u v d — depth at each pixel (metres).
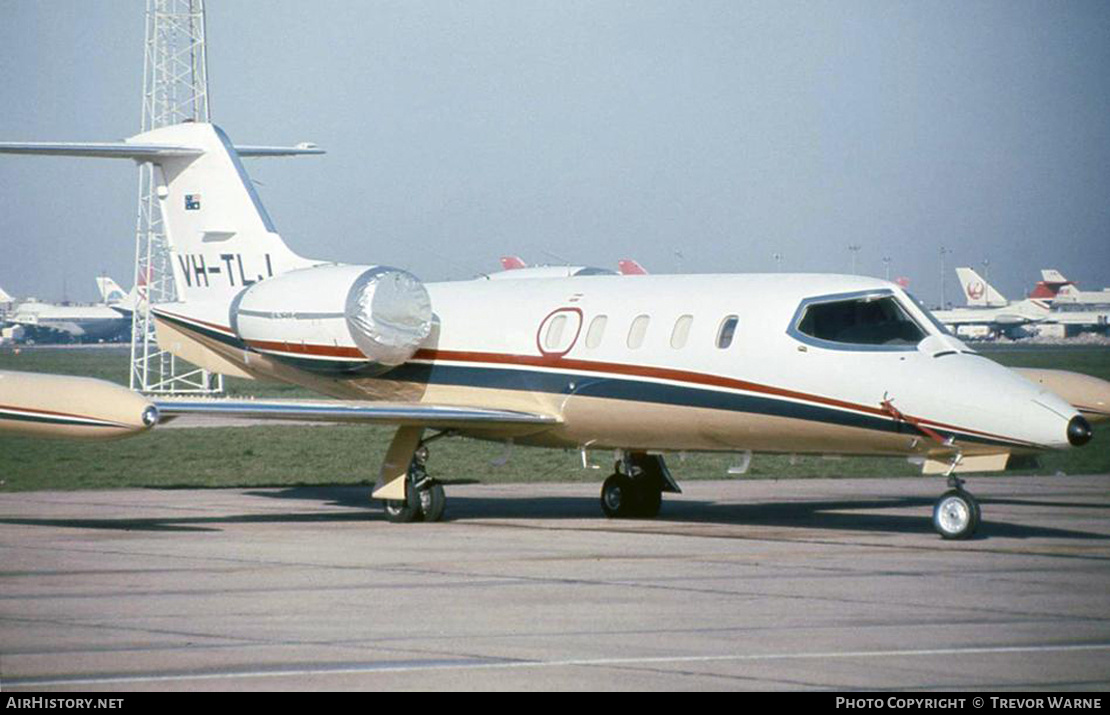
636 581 29.83
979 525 41.06
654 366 40.94
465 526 41.88
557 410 43.56
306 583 29.70
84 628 24.53
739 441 40.56
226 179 51.56
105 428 37.94
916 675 20.70
